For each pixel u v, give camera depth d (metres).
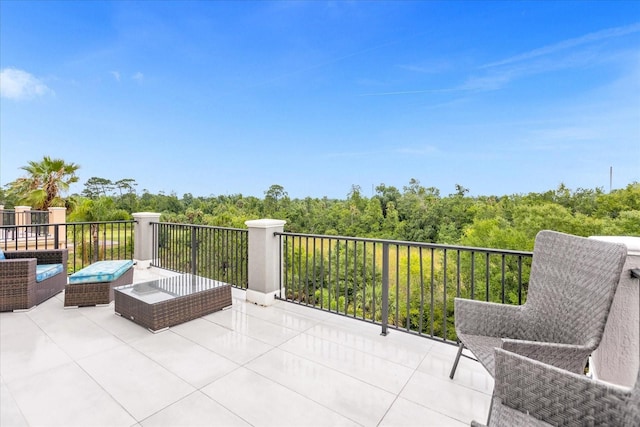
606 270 1.58
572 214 21.08
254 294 4.00
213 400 2.04
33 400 2.00
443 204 27.41
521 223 21.58
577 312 1.72
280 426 1.83
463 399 2.09
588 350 1.51
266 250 3.92
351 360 2.59
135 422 1.83
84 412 1.90
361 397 2.10
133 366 2.44
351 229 30.00
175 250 5.87
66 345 2.76
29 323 3.23
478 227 22.53
